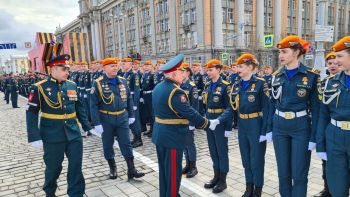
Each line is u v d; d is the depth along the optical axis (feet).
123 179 16.02
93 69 32.42
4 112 47.73
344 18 173.88
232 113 13.42
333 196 9.72
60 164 13.03
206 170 16.89
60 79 12.80
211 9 113.80
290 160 11.03
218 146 13.84
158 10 140.87
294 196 10.80
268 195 13.35
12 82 53.42
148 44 155.12
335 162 9.51
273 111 11.59
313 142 10.35
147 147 22.33
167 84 11.45
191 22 119.55
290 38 10.48
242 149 12.99
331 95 9.43
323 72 35.81
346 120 9.16
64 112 12.77
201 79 31.81
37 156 21.04
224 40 118.32
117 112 15.97
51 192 13.25
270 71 36.32
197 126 11.75
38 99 12.36
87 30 234.79
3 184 15.94
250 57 12.42
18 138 27.37
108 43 208.23
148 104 26.91
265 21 128.98
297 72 10.53
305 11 144.36
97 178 16.29
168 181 11.61
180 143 11.55
